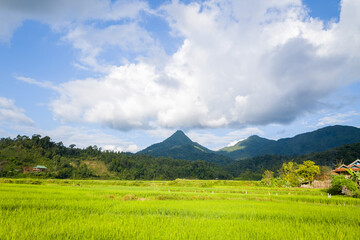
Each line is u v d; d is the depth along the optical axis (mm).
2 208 14312
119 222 11195
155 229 10242
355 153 111312
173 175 133250
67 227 9906
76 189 31484
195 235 9562
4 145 115750
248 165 178625
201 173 137500
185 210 15938
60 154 133125
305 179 58188
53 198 19734
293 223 12625
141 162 146500
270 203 21625
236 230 10672
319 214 15234
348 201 24484
